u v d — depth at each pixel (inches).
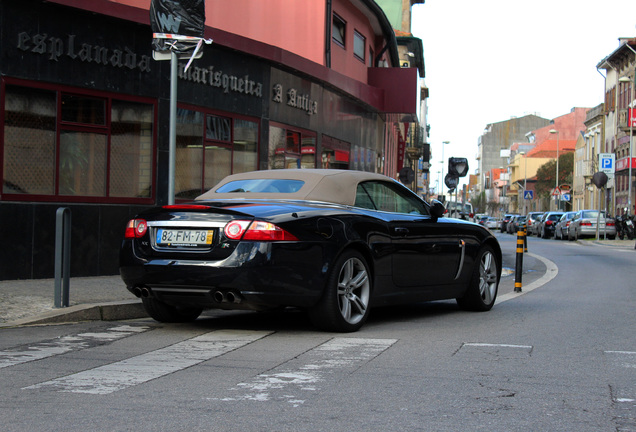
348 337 262.4
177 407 162.7
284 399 170.9
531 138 5398.6
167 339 255.4
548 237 1886.1
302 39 813.2
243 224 248.4
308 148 744.3
